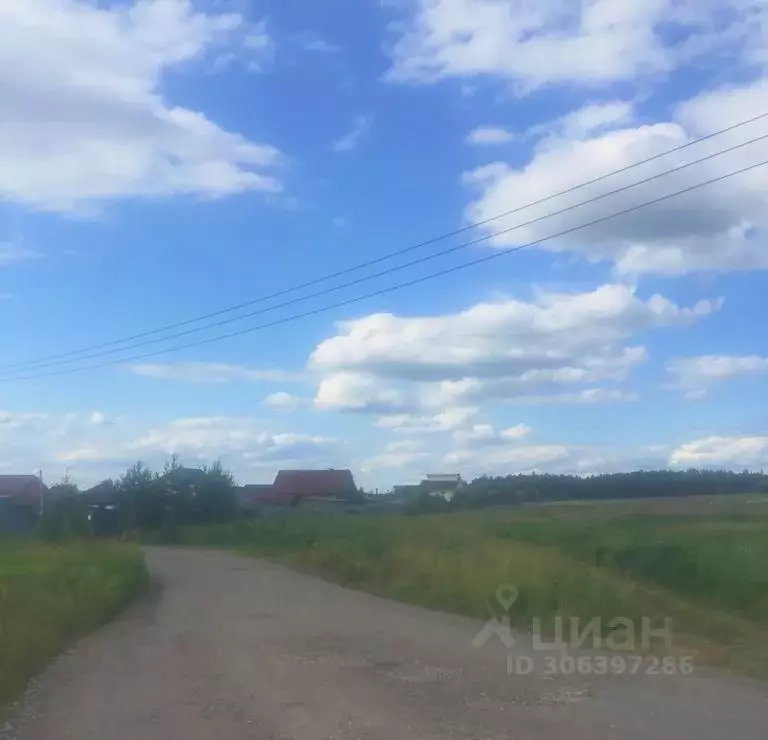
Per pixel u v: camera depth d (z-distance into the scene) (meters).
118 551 32.72
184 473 75.56
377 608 21.88
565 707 10.57
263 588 28.39
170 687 12.32
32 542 42.81
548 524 34.09
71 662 14.63
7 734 9.81
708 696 11.18
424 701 10.98
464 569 22.59
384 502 85.25
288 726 9.84
